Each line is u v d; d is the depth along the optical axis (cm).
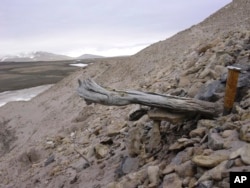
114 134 1107
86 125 1602
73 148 1298
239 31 1309
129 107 1362
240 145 589
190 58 1415
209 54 1185
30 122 3108
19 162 1572
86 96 736
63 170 1126
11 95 5791
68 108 2712
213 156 582
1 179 1510
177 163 663
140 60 2567
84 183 950
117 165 923
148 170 675
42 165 1309
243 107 727
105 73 3012
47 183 1107
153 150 811
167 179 616
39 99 3644
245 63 923
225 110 743
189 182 578
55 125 2466
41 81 7481
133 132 898
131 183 705
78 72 3700
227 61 976
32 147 1656
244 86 781
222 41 1284
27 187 1197
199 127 736
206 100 817
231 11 2486
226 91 735
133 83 2136
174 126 837
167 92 1148
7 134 3105
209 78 955
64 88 3494
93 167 1004
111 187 745
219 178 518
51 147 1514
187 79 1070
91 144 1237
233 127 652
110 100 725
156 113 770
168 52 2306
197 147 666
